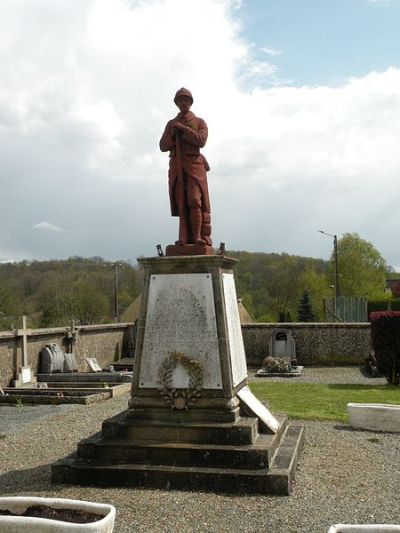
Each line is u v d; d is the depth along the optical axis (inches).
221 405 288.4
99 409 510.0
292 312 2181.3
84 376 716.7
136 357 303.7
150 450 274.7
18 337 699.4
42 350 759.7
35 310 1945.1
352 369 843.4
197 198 319.0
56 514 201.3
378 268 2201.0
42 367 754.2
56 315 1792.6
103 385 655.1
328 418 432.1
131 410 297.1
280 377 765.9
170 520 225.5
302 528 218.1
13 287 1898.4
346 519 226.7
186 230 321.1
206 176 330.3
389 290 2632.9
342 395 564.1
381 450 335.6
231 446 272.1
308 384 666.2
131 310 1251.8
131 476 266.2
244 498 248.8
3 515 199.2
